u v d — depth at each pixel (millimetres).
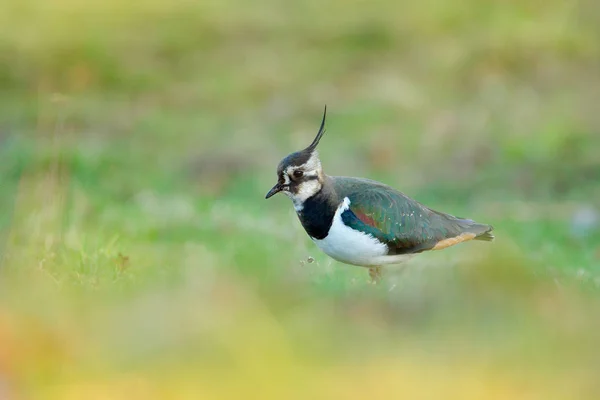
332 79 27422
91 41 28625
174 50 29078
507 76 27297
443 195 21328
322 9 31312
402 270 12602
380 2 31484
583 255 15555
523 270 11547
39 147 20672
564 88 26812
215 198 20266
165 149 23109
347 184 12156
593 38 29094
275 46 29484
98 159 21453
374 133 24266
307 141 23891
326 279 12031
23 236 13508
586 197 20688
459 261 12539
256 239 15695
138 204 18750
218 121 25109
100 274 11938
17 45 27891
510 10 30266
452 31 29688
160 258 13797
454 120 24703
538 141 23281
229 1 32312
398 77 27312
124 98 26328
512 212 19266
